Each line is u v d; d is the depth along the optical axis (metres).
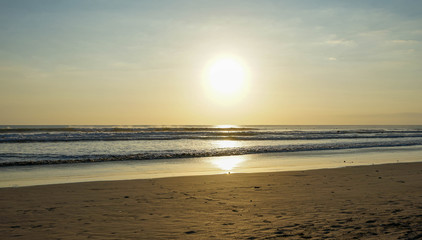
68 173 15.63
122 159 21.00
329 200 9.13
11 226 6.72
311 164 19.48
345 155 24.83
